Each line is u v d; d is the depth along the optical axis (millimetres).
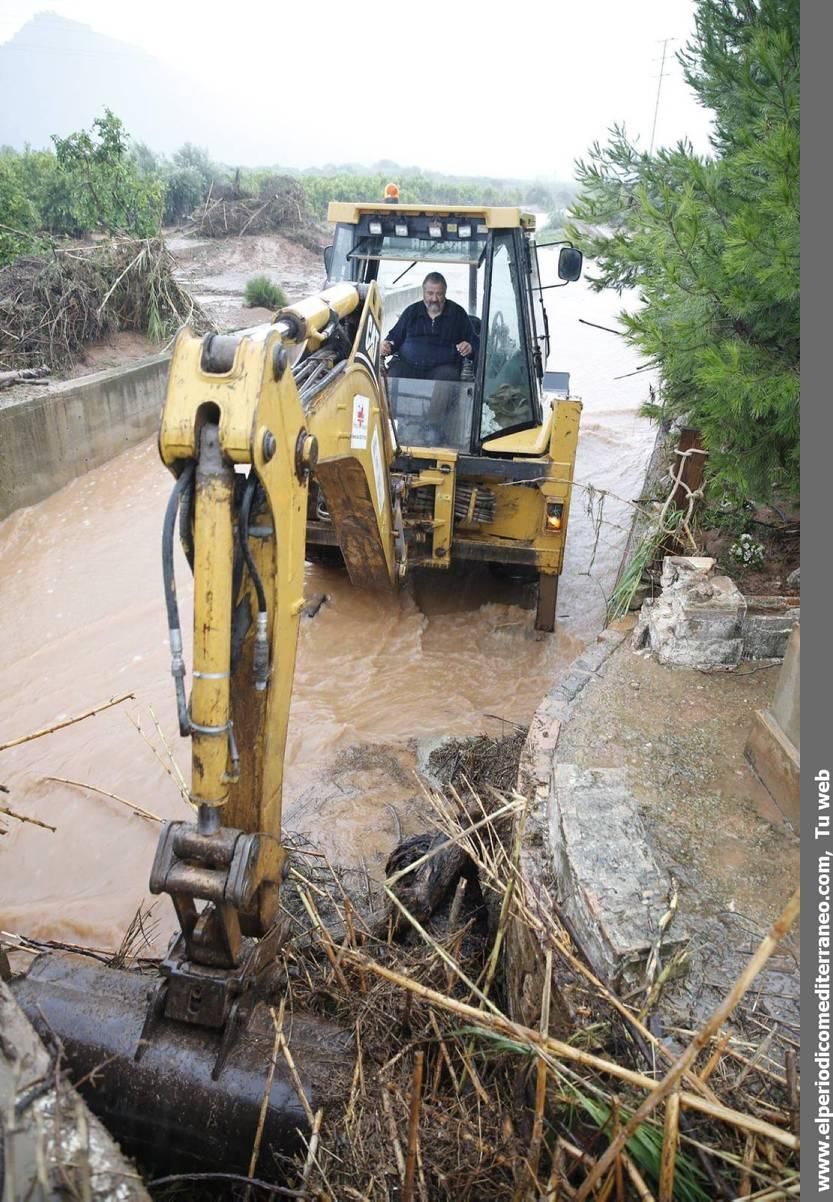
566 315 20984
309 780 5055
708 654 4797
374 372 5152
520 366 6789
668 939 2869
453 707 5941
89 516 9516
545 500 6461
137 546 8773
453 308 6746
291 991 3342
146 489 10281
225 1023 2908
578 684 4684
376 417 5223
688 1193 2350
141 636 7043
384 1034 3094
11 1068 2223
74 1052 2904
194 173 30938
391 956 3555
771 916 3227
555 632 6930
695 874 3416
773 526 6250
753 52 4723
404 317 6832
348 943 3514
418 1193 2607
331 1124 2758
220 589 2658
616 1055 2730
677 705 4488
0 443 9062
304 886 3992
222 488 2645
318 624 6875
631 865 3102
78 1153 2025
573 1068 2695
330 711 5848
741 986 1987
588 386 15000
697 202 4941
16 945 3891
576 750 4133
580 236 6387
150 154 35969
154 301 13016
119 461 11086
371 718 5781
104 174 16656
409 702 5992
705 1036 2033
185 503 2719
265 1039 2951
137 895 4512
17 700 6215
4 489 9188
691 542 5883
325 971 3508
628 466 11055
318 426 4023
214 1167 2850
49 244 13031
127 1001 3047
